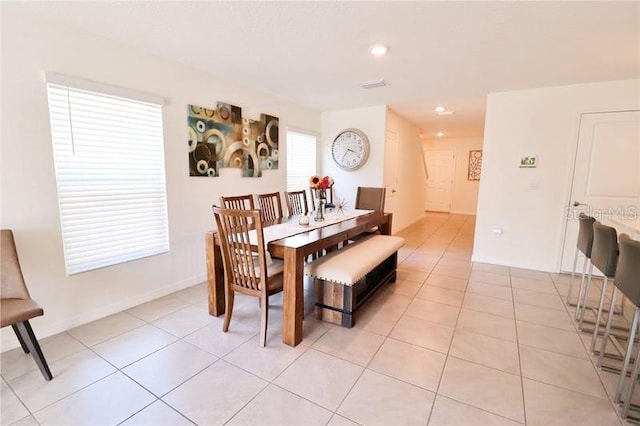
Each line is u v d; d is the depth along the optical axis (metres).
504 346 2.19
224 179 3.59
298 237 2.40
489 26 2.19
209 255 2.57
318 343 2.21
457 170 8.93
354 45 2.55
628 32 2.22
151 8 2.00
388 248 3.07
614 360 2.03
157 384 1.78
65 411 1.58
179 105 3.04
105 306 2.59
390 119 5.16
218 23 2.20
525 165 3.82
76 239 2.39
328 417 1.55
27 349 2.04
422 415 1.57
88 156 2.42
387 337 2.30
